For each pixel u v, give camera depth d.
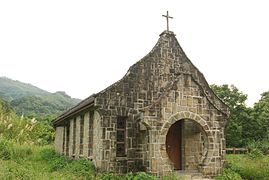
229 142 30.91
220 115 14.94
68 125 20.75
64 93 105.50
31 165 15.91
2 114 23.39
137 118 14.31
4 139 19.59
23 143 21.55
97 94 13.53
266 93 39.19
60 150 22.28
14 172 11.70
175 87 13.98
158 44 15.62
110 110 13.73
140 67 14.85
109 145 13.46
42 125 36.66
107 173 12.98
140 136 14.20
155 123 13.28
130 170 13.68
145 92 14.72
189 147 15.77
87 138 15.47
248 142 30.23
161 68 15.43
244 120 31.70
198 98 14.47
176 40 16.23
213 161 14.24
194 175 14.02
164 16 16.16
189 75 14.41
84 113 16.42
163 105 13.57
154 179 12.01
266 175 13.59
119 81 14.16
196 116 14.27
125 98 14.16
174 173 13.22
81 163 14.31
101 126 13.44
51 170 15.33
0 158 16.92
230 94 32.09
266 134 31.55
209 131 14.48
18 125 23.59
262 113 32.25
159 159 13.06
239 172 14.49
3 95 97.81
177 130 15.96
